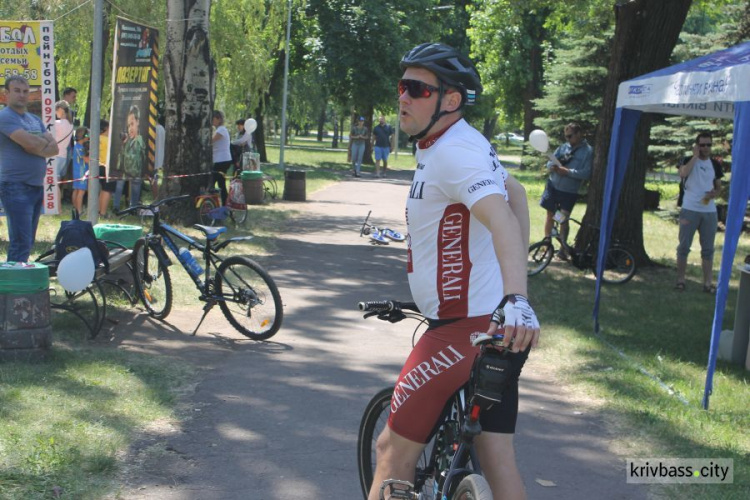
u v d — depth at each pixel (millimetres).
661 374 6594
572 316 8758
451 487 2676
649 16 11773
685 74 6781
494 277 2705
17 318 5746
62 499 3791
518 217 2914
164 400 5305
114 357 6188
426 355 2773
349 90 38562
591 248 11469
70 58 19734
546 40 40344
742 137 5594
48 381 5418
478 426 2576
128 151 11484
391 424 2893
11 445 4297
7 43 10266
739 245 16859
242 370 6184
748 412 5676
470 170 2572
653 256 14391
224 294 7199
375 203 20766
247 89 25641
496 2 18922
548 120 25938
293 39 38594
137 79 11289
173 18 13586
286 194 20250
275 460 4516
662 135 22125
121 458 4387
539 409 5645
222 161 15070
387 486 2900
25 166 7688
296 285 9656
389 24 36844
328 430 5027
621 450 4902
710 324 8805
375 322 8023
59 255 6844
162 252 7500
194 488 4090
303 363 6477
